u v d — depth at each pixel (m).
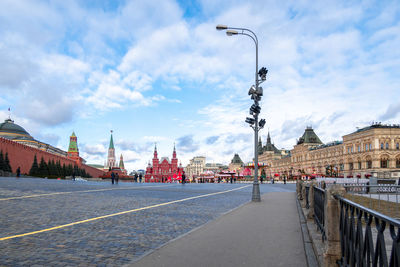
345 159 90.38
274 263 6.09
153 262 6.09
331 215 5.20
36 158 72.31
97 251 6.79
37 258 6.15
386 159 78.19
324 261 5.16
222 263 6.08
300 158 122.12
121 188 31.28
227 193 28.00
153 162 198.62
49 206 13.82
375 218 3.29
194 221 11.09
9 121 128.25
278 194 26.83
